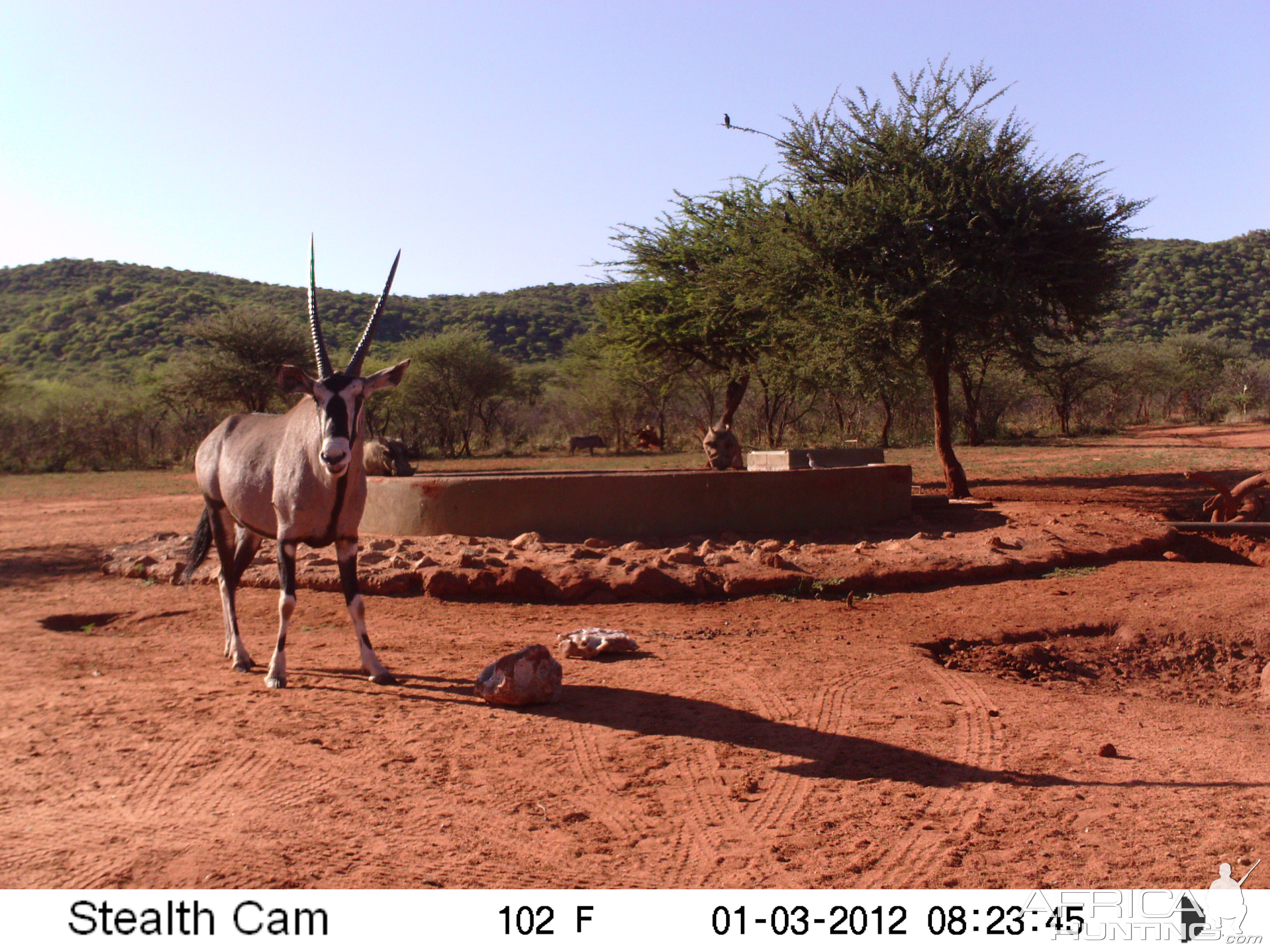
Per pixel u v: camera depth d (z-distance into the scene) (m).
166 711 6.25
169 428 41.31
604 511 12.05
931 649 8.16
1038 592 9.94
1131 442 36.16
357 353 6.81
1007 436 40.88
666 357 24.73
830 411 42.88
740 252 18.97
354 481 6.86
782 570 10.33
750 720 6.18
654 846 4.37
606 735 5.88
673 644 8.21
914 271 15.95
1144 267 102.56
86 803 4.73
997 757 5.57
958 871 4.14
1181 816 4.72
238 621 9.18
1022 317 16.58
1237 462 25.36
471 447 45.97
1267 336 83.88
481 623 8.95
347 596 7.07
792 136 17.64
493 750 5.59
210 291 91.56
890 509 14.09
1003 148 16.89
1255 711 7.07
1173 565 11.19
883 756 5.57
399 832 4.46
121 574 11.74
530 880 4.02
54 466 37.09
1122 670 8.01
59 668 7.45
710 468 19.38
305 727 5.93
